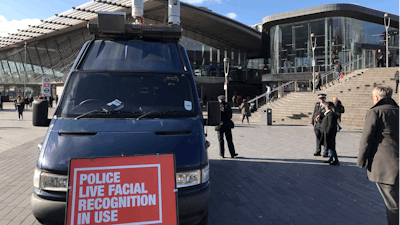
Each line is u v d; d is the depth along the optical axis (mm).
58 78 51781
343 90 18672
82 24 44938
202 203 2908
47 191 2758
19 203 4438
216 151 8773
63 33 51812
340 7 34188
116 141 2986
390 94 3234
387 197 3096
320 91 19922
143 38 4574
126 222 2455
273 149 9078
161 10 39156
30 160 7391
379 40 37250
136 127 3195
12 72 65875
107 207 2463
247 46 57250
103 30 4270
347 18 35219
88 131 3100
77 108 3449
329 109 6996
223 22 46688
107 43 4301
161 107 3566
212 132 13336
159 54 4203
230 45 56688
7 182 5504
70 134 3092
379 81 18406
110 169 2547
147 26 4406
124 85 3719
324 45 35844
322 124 7070
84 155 2828
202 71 48250
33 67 60781
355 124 14602
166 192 2592
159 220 2512
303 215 4066
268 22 39969
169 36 4539
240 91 52531
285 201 4609
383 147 3107
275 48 40188
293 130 13969
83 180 2477
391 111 3129
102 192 2486
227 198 4750
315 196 4836
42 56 58219
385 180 3045
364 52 29938
